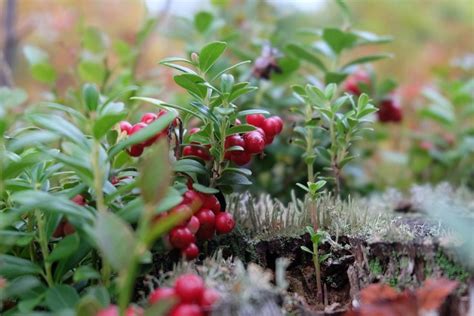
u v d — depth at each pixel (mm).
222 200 349
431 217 380
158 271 332
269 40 534
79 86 492
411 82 730
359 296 333
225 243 358
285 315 311
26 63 649
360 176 521
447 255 319
